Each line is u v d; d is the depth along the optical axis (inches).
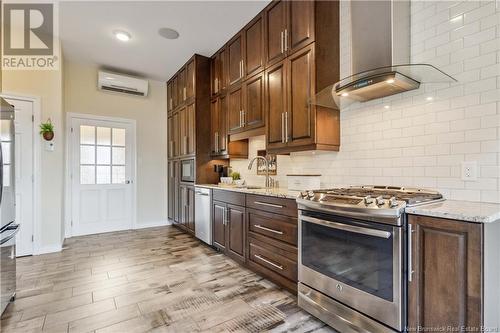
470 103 62.9
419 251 51.2
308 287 72.6
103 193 167.6
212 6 106.0
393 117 78.0
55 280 94.7
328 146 89.7
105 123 168.6
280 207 86.2
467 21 63.6
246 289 87.8
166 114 189.8
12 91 119.0
